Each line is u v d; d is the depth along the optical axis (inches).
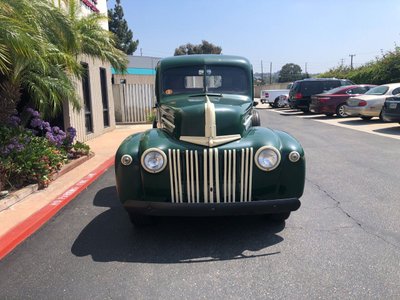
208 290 136.2
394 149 394.9
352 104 649.0
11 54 244.7
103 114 593.6
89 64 503.5
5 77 299.3
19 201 236.5
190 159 167.2
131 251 169.6
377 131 532.4
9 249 173.2
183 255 164.7
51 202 234.2
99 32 423.8
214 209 163.0
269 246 171.2
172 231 191.5
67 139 361.1
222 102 208.7
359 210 214.4
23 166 256.2
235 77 252.2
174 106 198.4
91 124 515.5
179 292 135.3
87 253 168.2
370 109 628.1
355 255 159.6
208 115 170.6
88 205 235.5
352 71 1279.5
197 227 195.5
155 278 145.5
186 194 169.2
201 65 251.0
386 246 167.5
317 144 437.4
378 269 147.4
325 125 628.1
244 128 179.9
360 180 277.3
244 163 169.3
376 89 668.1
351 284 137.1
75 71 332.8
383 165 323.3
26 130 309.4
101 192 263.6
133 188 171.2
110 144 463.8
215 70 251.0
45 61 275.1
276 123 676.7
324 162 340.5
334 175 293.3
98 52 425.4
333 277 142.4
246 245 173.2
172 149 168.7
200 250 169.3
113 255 165.9
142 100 762.8
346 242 172.7
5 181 247.1
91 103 511.5
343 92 748.0
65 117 414.6
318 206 222.8
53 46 281.6
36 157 265.7
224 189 168.4
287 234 183.6
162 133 187.3
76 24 391.9
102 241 181.2
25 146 277.4
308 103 867.4
